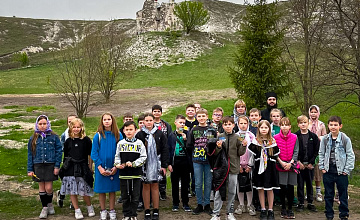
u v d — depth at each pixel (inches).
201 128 275.9
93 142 258.8
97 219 261.1
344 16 602.9
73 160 260.8
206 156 268.5
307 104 610.5
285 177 264.7
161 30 2568.9
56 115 863.7
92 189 268.2
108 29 1206.9
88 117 828.6
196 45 2196.1
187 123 327.3
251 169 269.0
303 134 292.4
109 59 1101.1
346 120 778.8
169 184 400.5
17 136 642.8
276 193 301.0
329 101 610.5
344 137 257.1
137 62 1975.9
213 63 1888.5
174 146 286.2
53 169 267.4
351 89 596.1
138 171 251.0
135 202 250.7
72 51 850.1
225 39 2389.3
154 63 1950.1
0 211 283.4
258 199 291.3
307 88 610.5
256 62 591.8
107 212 271.7
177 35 2321.6
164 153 267.7
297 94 628.4
